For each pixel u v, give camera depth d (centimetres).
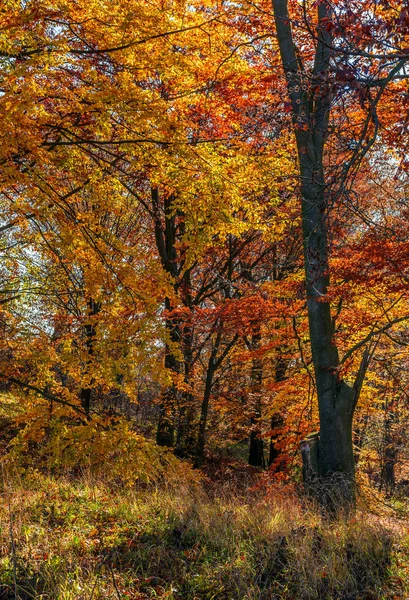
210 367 1608
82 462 898
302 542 586
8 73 670
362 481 1396
